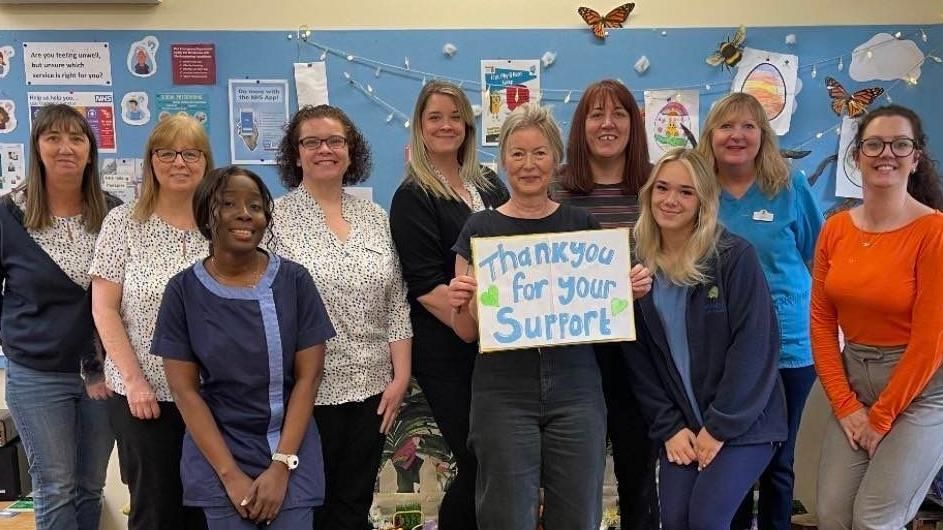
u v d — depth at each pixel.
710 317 1.80
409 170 2.07
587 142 2.13
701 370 1.82
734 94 2.09
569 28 2.61
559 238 1.73
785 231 2.11
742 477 1.76
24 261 1.98
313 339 1.75
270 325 1.68
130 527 1.87
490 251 1.71
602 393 1.81
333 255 1.94
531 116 1.75
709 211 1.81
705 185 1.79
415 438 2.46
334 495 2.00
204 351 1.65
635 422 2.00
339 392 1.94
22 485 2.58
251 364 1.67
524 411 1.73
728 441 1.77
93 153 2.04
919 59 2.66
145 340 1.83
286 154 2.05
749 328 1.77
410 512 2.47
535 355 1.73
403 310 2.07
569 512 1.74
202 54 2.54
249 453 1.67
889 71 2.67
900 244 1.83
